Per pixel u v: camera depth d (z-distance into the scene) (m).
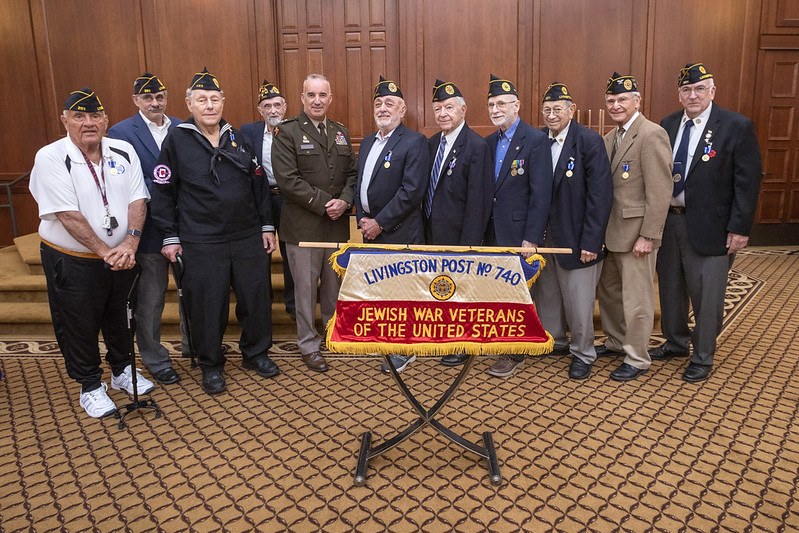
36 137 6.57
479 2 6.38
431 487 2.31
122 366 3.23
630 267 3.25
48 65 6.43
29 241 5.53
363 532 2.04
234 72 6.46
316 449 2.61
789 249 6.79
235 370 3.57
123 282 3.07
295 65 6.51
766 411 2.88
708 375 3.31
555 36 6.45
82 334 2.92
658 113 6.60
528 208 3.23
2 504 2.23
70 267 2.82
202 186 3.11
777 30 6.51
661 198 3.08
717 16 6.45
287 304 4.19
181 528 2.08
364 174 3.41
